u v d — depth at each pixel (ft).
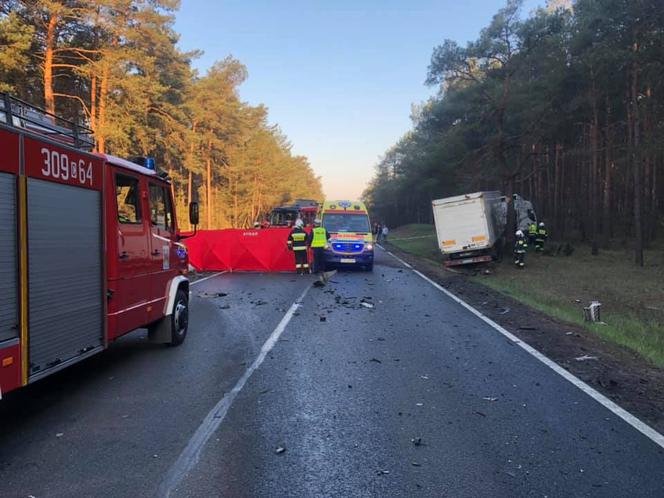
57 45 90.27
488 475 12.80
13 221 13.67
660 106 75.05
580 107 92.99
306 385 19.76
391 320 33.09
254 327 30.53
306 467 13.19
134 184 21.83
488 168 102.32
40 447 14.30
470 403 17.89
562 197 122.72
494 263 76.38
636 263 73.05
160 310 24.27
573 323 32.63
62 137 18.34
